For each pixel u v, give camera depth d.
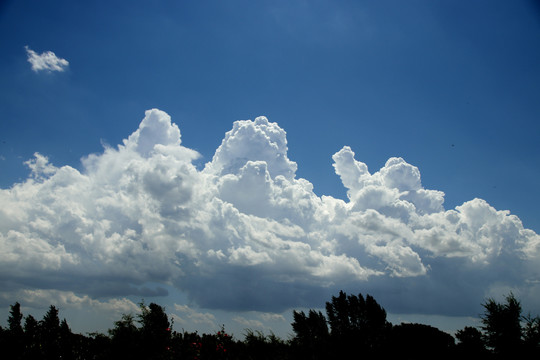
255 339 28.03
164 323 24.72
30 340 25.70
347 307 51.12
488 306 31.20
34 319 30.91
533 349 28.53
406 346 39.41
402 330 53.12
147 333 23.64
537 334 28.95
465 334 43.31
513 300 30.75
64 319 30.75
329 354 30.67
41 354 24.47
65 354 24.72
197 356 24.53
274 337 28.83
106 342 23.44
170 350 23.98
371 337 35.62
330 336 33.44
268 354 27.41
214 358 25.16
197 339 26.34
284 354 28.34
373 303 50.81
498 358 30.47
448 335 56.03
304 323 43.72
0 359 24.23
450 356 42.09
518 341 29.38
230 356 25.75
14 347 24.64
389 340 37.03
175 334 26.06
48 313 31.39
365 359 33.03
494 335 30.56
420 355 42.78
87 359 24.31
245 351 26.92
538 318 29.94
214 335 27.36
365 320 49.16
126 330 23.16
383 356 35.12
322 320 44.97
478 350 34.53
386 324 48.72
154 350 23.28
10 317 48.69
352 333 34.16
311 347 30.16
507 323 29.95
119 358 22.16
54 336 26.00
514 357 29.06
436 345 46.56
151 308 25.14
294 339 30.61
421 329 53.41
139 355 22.58
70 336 26.06
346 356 32.03
